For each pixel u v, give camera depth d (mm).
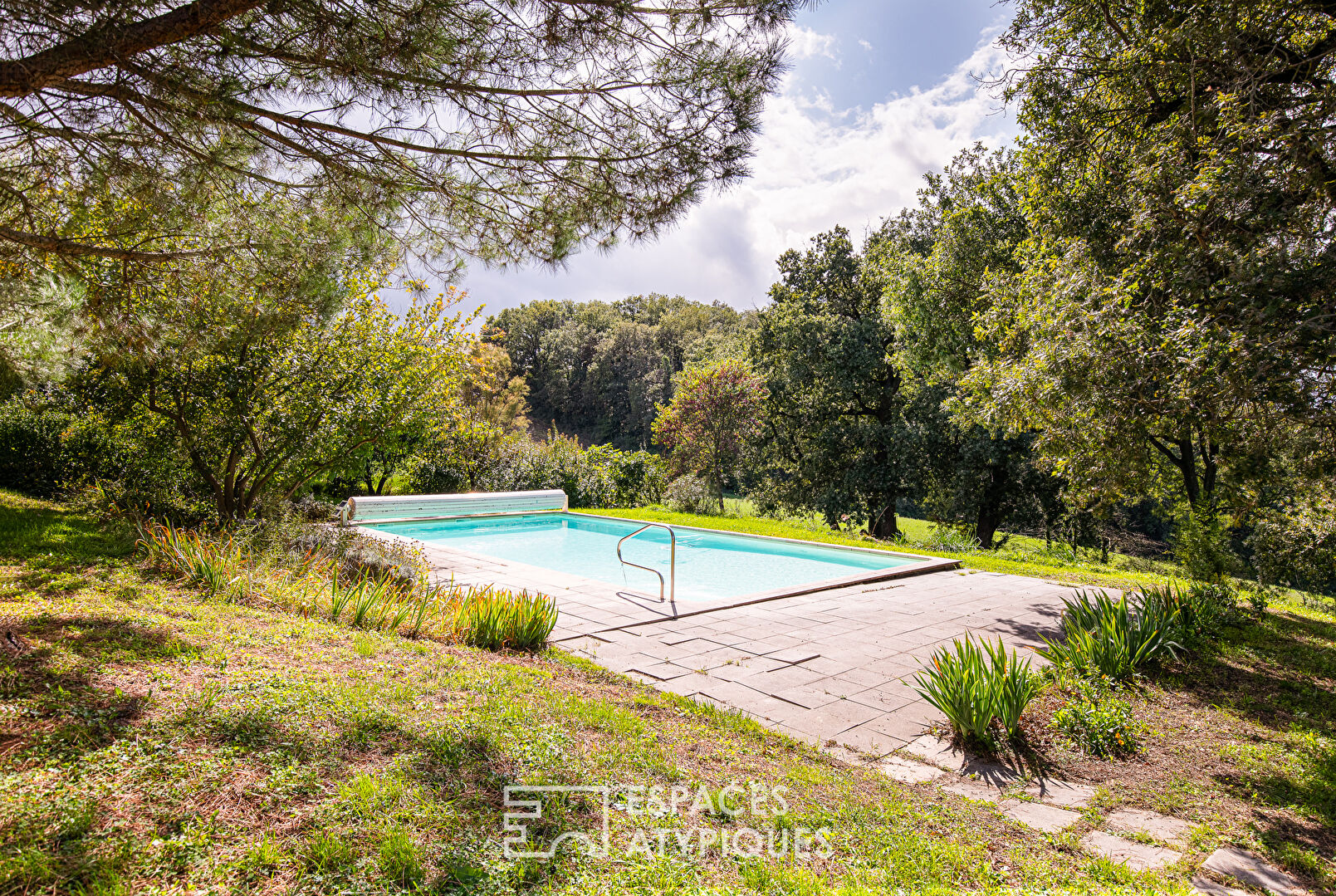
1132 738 4469
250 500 9695
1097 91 7301
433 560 9281
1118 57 6785
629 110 3930
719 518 15906
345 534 8141
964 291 13781
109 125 3861
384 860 2145
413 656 4516
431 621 5621
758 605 7668
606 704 4117
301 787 2500
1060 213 7824
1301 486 8914
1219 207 5129
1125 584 9469
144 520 8375
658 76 3789
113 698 2988
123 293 4887
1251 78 5234
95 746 2574
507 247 4605
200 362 8258
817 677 5246
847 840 2820
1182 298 5531
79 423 10250
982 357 11719
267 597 5633
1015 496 19453
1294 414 4930
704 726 4102
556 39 3598
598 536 13883
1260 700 5422
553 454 18625
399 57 3436
